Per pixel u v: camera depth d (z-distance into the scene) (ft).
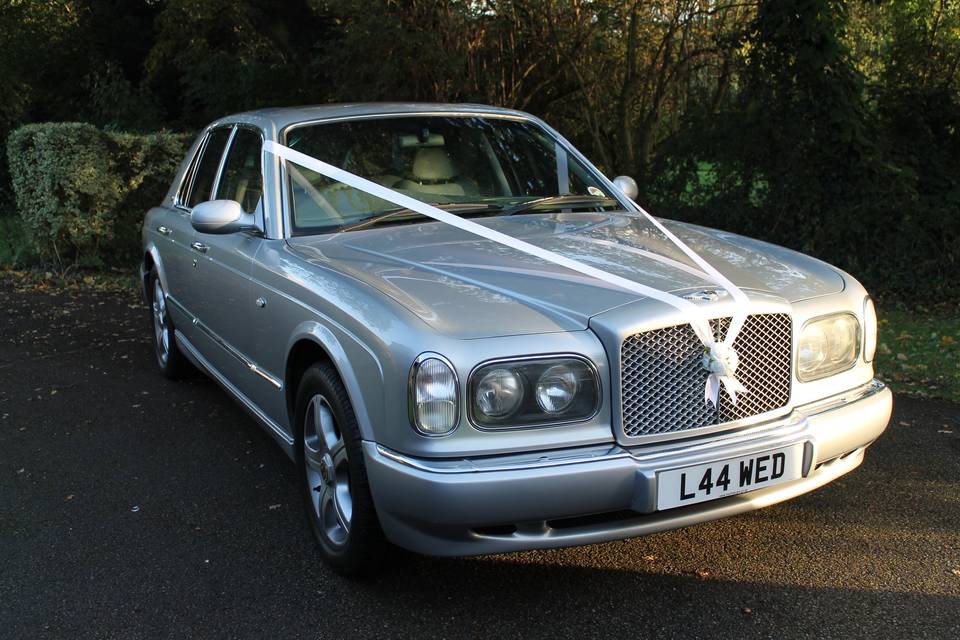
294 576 10.44
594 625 9.24
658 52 36.81
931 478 13.10
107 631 9.34
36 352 21.83
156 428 15.96
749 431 9.29
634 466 8.58
